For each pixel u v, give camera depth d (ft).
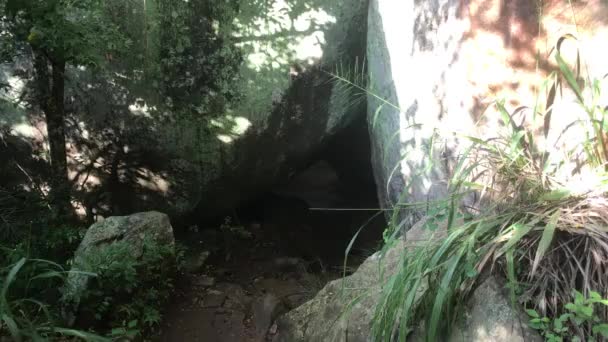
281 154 20.79
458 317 7.73
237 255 20.80
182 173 20.07
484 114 10.13
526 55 9.53
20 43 15.92
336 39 19.57
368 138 24.31
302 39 19.34
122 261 13.17
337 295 10.77
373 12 16.87
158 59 18.67
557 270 7.33
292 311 11.69
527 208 7.80
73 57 14.11
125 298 13.52
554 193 7.48
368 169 26.91
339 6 19.38
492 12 9.89
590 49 8.72
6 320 8.26
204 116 19.36
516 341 6.98
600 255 7.00
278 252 21.49
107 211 20.26
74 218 17.24
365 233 23.54
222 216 22.22
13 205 15.23
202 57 18.94
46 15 13.20
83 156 19.47
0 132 18.86
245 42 19.06
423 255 7.89
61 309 12.31
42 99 16.98
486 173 9.32
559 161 8.63
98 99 18.83
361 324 9.67
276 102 19.63
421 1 12.83
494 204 8.20
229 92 19.29
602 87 8.52
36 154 18.93
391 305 7.75
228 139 19.71
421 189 13.12
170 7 18.42
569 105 8.96
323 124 20.52
